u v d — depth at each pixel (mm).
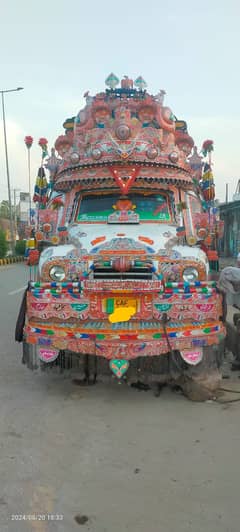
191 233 5676
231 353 6473
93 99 6355
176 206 5793
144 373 4855
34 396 4801
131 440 3734
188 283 4406
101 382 5223
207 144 5984
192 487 3031
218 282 5215
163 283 4332
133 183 5719
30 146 6305
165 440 3736
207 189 5941
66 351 4980
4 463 3334
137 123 5676
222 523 2656
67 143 6371
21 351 6766
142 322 4398
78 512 2756
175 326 4422
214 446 3631
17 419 4176
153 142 5664
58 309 4445
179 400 4668
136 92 6977
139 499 2893
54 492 2961
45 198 6242
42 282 4555
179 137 6262
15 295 13148
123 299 4355
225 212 19969
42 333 4535
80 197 5887
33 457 3434
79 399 4699
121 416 4242
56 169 6445
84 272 4445
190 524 2646
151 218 5648
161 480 3117
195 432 3893
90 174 5691
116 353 4316
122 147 5516
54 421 4129
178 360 4766
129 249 4574
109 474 3191
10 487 3012
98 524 2643
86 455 3473
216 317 4613
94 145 5652
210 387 4742
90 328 4395
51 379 5387
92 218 5688
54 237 5230
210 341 4574
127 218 5539
